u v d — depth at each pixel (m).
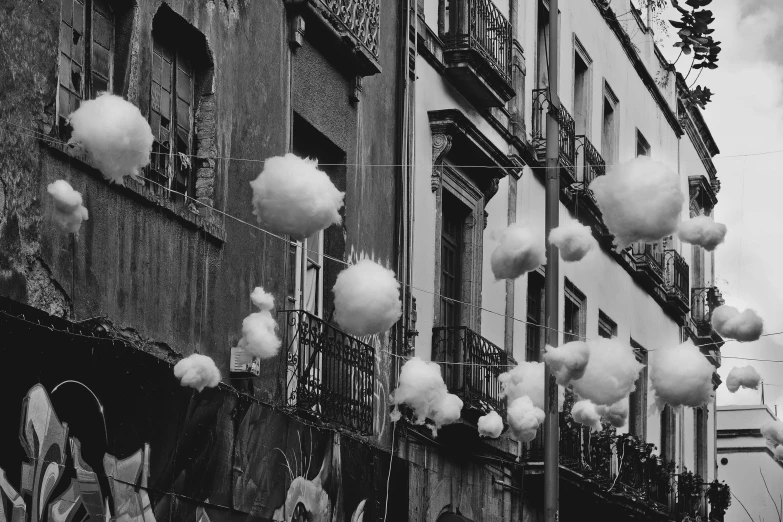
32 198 8.48
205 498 10.49
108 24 9.84
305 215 4.12
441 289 16.77
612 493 21.83
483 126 18.33
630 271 26.30
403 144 15.38
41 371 8.28
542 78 21.80
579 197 22.59
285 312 12.30
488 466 17.59
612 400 5.37
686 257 32.16
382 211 14.87
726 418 37.19
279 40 12.44
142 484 9.52
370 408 13.53
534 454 18.89
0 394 7.85
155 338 10.04
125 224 9.65
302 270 12.58
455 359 16.08
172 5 10.50
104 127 4.05
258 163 11.94
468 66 16.86
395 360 14.84
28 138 8.46
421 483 15.30
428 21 16.59
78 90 9.35
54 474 8.37
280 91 12.41
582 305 23.09
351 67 13.97
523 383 6.61
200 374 5.77
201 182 11.04
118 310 9.51
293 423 12.15
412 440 15.17
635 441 23.50
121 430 9.23
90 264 9.15
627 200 4.23
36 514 8.13
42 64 8.66
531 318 20.41
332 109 13.65
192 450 10.29
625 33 26.91
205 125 11.12
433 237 16.22
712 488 29.38
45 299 8.61
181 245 10.52
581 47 23.89
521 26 20.39
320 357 12.73
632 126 27.53
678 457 28.77
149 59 10.18
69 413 8.58
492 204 18.56
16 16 8.41
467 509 16.70
